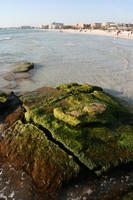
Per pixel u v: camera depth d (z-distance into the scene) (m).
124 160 1.85
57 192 1.69
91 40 17.05
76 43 13.93
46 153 1.90
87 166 1.80
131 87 4.20
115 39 18.05
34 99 2.94
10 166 1.95
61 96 2.73
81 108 2.23
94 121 2.09
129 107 3.17
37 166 1.86
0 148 2.16
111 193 1.66
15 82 4.39
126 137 2.03
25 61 6.56
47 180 1.75
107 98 2.70
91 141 1.94
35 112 2.28
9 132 2.24
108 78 4.83
